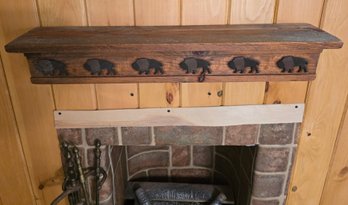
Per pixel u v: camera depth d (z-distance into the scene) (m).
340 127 0.97
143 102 0.90
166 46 0.67
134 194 1.37
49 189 1.08
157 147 1.40
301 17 0.82
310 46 0.68
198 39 0.69
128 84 0.88
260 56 0.74
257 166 1.02
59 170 1.04
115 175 1.15
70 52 0.71
